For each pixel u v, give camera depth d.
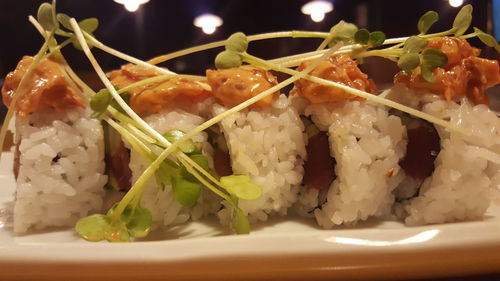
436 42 0.18
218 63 0.18
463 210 0.17
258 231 0.17
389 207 0.18
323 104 0.17
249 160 0.17
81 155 0.17
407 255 0.12
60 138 0.17
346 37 0.19
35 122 0.17
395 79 0.19
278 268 0.12
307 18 0.66
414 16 0.60
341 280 0.12
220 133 0.18
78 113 0.18
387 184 0.18
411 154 0.18
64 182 0.17
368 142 0.17
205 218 0.18
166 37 0.69
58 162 0.17
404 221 0.18
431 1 0.57
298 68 0.19
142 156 0.17
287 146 0.17
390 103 0.16
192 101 0.18
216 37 0.69
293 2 0.66
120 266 0.12
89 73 0.50
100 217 0.16
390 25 0.61
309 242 0.12
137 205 0.16
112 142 0.19
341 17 0.64
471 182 0.17
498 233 0.12
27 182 0.17
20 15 0.63
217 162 0.18
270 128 0.17
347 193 0.17
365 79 0.18
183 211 0.18
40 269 0.12
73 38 0.19
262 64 0.18
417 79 0.17
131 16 0.67
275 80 0.18
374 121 0.17
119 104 0.17
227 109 0.17
